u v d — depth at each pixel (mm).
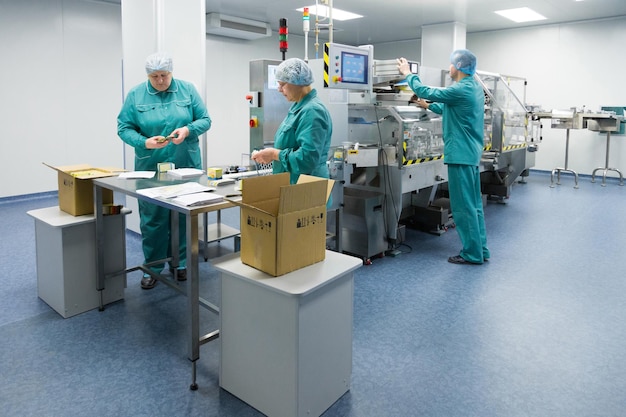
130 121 2910
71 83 5820
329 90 3383
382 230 3719
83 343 2342
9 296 2879
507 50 8281
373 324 2590
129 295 2941
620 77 7250
